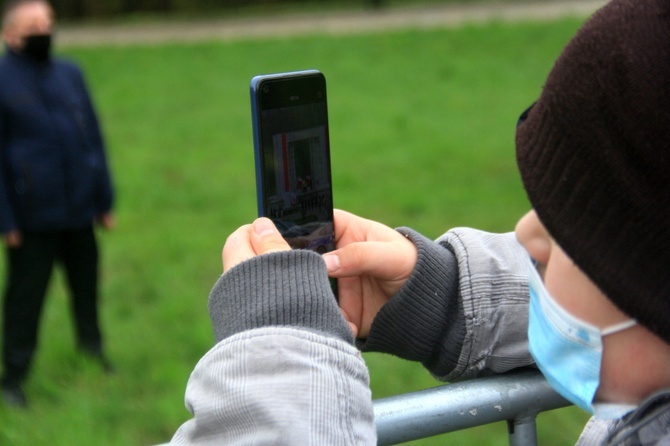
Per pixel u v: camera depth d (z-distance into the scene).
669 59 0.81
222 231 7.13
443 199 7.53
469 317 1.22
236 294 0.99
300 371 0.93
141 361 4.77
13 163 4.41
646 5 0.84
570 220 0.87
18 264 4.46
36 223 4.45
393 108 11.34
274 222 1.23
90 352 4.73
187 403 0.99
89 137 4.67
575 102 0.85
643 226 0.83
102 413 4.14
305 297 0.98
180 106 12.52
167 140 10.53
